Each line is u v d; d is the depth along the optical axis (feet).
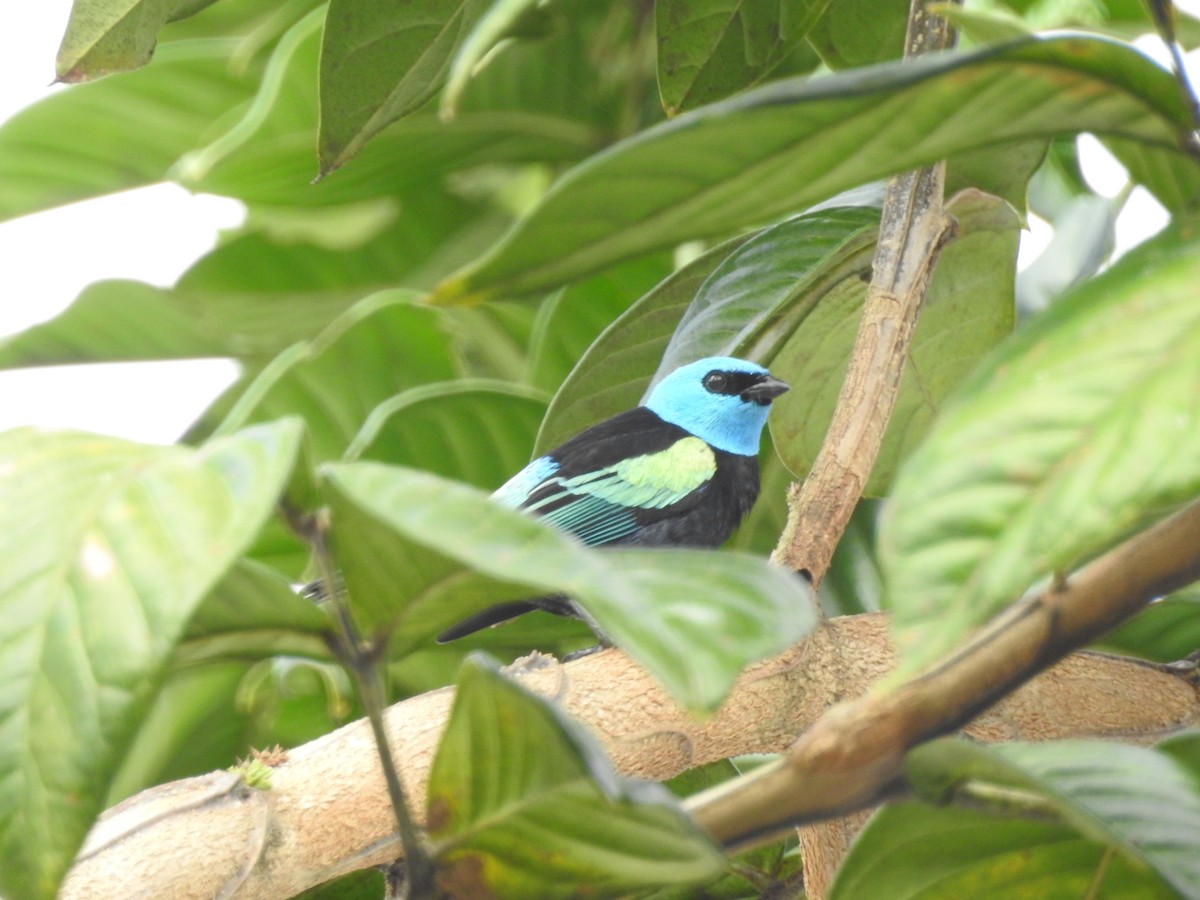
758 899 18.33
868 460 17.67
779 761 11.63
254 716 27.32
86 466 9.45
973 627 8.02
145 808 13.85
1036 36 9.21
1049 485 8.32
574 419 23.17
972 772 11.17
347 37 17.22
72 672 8.64
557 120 31.30
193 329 33.53
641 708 15.92
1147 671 16.99
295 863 14.11
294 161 30.07
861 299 22.25
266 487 8.94
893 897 12.42
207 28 32.24
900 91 9.39
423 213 34.32
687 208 10.18
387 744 11.06
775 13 18.39
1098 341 8.75
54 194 31.32
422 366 29.04
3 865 8.53
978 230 20.53
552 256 10.26
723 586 9.15
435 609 10.96
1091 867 12.16
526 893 11.44
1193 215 9.20
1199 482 8.03
